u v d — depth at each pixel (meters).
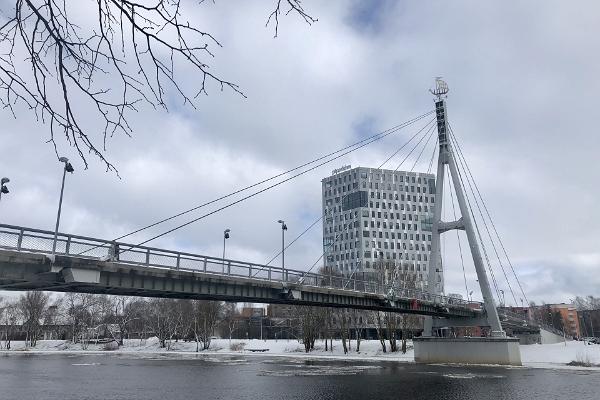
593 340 163.38
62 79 5.08
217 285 43.56
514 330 134.75
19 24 4.86
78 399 43.84
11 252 29.88
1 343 152.00
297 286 50.69
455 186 83.75
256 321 169.75
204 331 131.50
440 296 79.31
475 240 80.50
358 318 123.06
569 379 57.94
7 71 4.90
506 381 56.22
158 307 151.12
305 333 113.12
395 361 88.19
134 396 45.91
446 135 86.88
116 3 4.79
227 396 45.78
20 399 43.56
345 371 69.75
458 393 46.69
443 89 90.06
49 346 147.88
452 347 80.94
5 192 34.25
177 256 40.41
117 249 36.38
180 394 47.28
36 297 152.75
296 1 5.09
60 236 33.44
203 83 5.40
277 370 72.50
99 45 5.06
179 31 5.00
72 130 5.36
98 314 159.75
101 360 97.88
